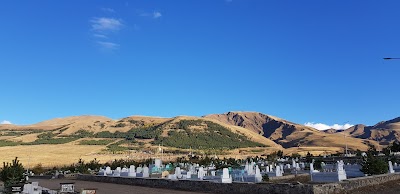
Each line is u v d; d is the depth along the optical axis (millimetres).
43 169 82188
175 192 26234
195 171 46844
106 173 48031
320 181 27422
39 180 50000
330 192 20312
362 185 22438
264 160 75875
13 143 179625
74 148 154250
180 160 85875
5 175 37906
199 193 25281
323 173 27359
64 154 136625
